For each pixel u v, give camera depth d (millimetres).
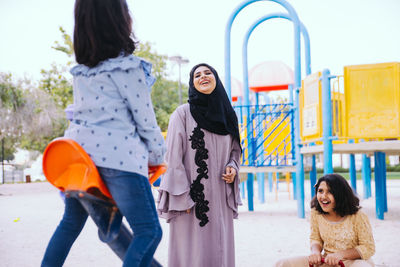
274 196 10828
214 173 2826
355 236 2533
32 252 4109
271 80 12492
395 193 10898
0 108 17266
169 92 24969
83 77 1839
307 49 7852
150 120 1819
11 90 17594
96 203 1765
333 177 2578
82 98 1825
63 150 1712
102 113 1771
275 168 6742
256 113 7230
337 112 6312
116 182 1710
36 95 18812
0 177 31984
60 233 1856
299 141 6590
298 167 6555
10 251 4160
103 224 1770
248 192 7547
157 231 1765
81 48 1815
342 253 2432
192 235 2775
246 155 7594
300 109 6578
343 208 2527
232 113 3008
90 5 1804
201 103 2934
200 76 2943
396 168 26375
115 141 1732
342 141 8188
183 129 2875
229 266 2828
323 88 5797
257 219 6348
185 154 2877
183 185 2746
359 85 5695
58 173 1773
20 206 8859
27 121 18219
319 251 2588
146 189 1772
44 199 10773
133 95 1771
